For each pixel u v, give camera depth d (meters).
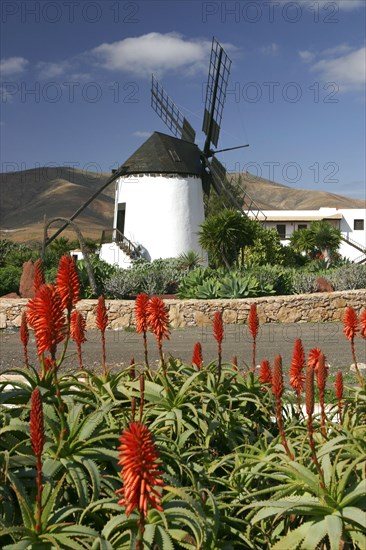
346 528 3.64
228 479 4.55
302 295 22.69
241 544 3.79
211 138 46.00
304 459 4.26
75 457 3.77
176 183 44.06
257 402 5.30
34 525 3.29
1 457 3.61
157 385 5.06
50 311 3.77
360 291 23.20
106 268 31.16
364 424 5.28
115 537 3.46
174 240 43.75
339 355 14.89
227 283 25.12
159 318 4.86
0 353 16.06
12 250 47.09
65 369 13.43
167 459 4.31
